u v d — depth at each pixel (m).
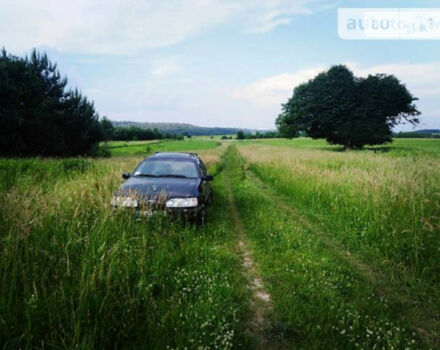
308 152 23.03
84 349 2.01
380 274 4.04
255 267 4.21
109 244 3.70
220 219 6.42
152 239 4.30
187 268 3.77
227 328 2.51
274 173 13.10
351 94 33.31
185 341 2.34
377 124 32.75
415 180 6.68
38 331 2.20
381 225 5.07
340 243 5.30
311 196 8.41
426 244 4.23
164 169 6.80
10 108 21.39
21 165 10.70
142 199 5.08
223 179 13.98
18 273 2.74
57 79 27.73
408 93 34.41
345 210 6.63
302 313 2.96
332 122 33.50
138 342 2.31
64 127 26.70
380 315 2.92
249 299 3.32
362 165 12.28
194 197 5.42
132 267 3.33
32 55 26.73
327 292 3.31
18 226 3.26
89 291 2.57
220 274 3.70
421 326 2.89
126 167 11.23
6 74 21.30
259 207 7.57
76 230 3.87
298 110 36.06
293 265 4.09
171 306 2.79
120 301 2.65
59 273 2.89
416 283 3.70
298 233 5.45
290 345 2.54
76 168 11.77
